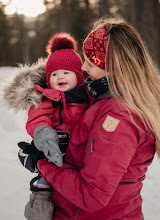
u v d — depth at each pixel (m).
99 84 1.46
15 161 4.16
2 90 1.79
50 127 1.61
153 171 4.13
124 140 1.28
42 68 1.91
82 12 26.78
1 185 3.35
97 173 1.26
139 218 1.47
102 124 1.33
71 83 1.81
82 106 1.70
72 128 1.67
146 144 1.39
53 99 1.65
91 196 1.28
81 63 1.91
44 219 1.46
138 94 1.39
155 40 18.92
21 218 2.70
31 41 32.53
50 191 1.54
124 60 1.40
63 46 1.88
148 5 21.48
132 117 1.33
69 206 1.45
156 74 1.50
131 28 1.49
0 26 33.72
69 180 1.35
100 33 1.49
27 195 3.18
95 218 1.40
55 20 31.20
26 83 1.75
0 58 32.72
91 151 1.30
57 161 1.42
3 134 5.38
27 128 1.66
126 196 1.40
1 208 2.86
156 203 3.32
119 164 1.27
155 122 1.39
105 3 23.19
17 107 1.69
